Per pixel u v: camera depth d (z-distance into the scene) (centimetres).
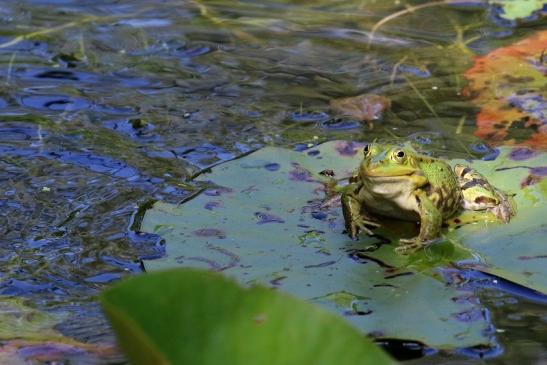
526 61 610
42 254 366
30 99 535
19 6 707
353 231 370
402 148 389
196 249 349
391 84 573
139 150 471
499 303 326
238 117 519
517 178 412
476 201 395
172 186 426
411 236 378
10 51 610
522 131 502
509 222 379
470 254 354
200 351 180
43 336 303
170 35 655
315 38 660
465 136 496
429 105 541
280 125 510
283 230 369
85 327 310
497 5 723
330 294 319
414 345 294
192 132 496
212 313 183
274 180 411
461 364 287
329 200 394
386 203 391
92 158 459
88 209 405
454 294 323
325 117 523
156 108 528
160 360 178
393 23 692
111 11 705
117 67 591
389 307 312
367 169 380
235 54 624
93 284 342
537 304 327
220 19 696
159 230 364
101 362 286
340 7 734
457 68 600
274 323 185
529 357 291
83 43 630
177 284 183
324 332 186
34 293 335
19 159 455
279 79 580
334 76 587
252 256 345
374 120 520
